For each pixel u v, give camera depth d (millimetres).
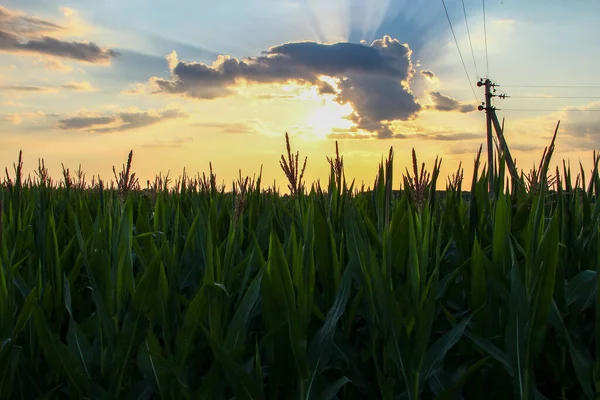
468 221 3336
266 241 3182
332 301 2562
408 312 2174
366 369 2354
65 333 2811
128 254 2389
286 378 2107
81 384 2084
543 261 2027
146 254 3062
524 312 2061
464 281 2584
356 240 2338
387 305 2047
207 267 2229
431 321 2008
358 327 2787
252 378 1891
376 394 2252
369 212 3484
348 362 2254
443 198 3943
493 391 2268
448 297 2590
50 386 2330
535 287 2076
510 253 2480
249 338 2482
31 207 3709
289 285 2006
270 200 3377
